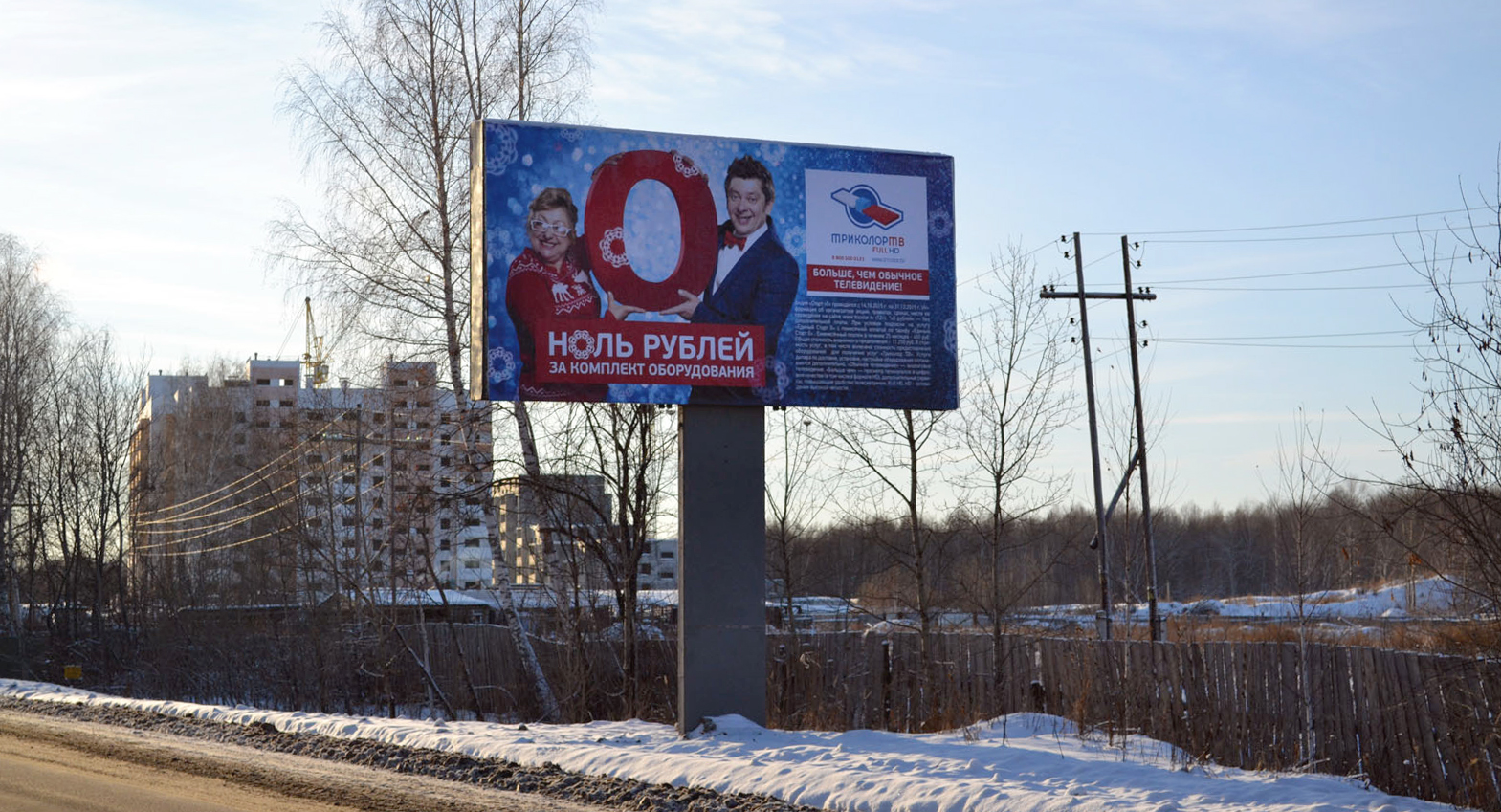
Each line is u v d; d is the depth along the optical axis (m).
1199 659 16.45
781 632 23.28
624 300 15.05
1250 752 15.48
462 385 23.11
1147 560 29.69
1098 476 30.30
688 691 15.01
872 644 21.86
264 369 100.06
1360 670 14.02
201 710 18.39
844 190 15.95
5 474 47.00
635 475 22.84
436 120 23.14
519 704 24.53
